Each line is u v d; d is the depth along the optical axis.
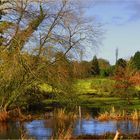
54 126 49.94
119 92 86.19
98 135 42.12
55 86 62.09
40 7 60.72
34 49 59.56
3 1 59.97
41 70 60.62
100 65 127.56
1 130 47.03
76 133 43.94
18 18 59.84
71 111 63.50
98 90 94.88
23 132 44.72
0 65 58.03
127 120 56.28
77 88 65.19
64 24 60.69
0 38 58.94
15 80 59.66
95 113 63.28
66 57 61.28
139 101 83.62
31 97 63.69
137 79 85.81
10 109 61.53
